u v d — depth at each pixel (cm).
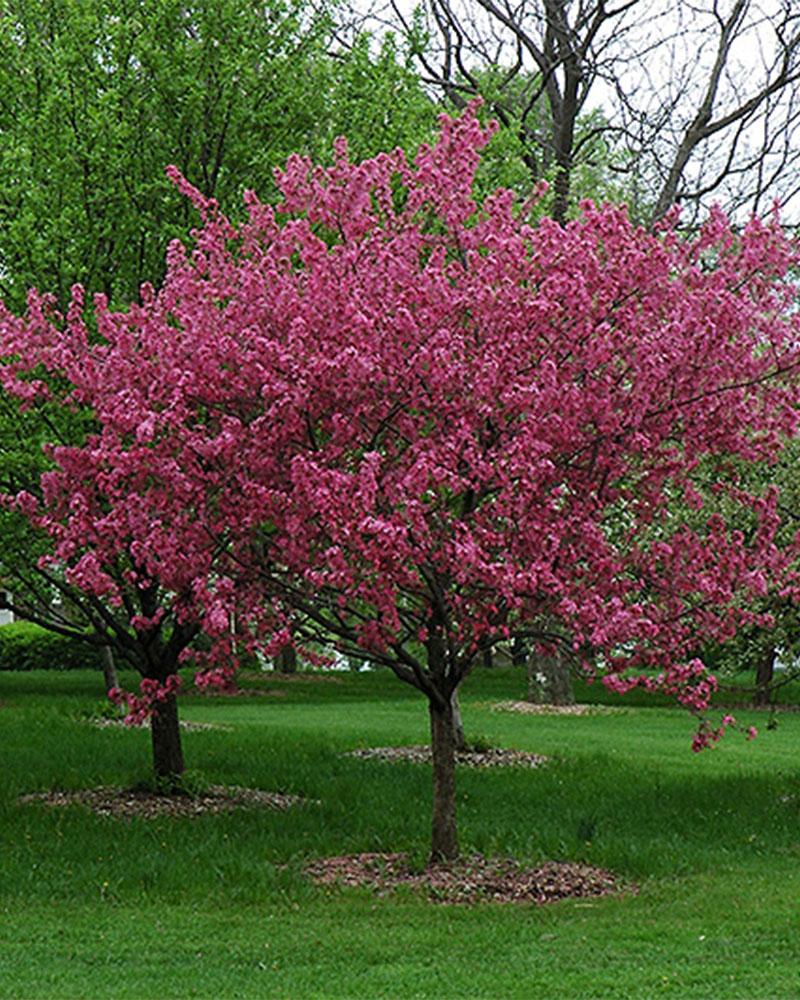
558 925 910
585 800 1463
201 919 925
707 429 1064
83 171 1474
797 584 1441
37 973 785
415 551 929
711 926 900
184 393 1013
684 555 1079
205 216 1200
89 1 1559
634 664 1055
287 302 1034
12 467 1366
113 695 1104
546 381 980
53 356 1090
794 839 1257
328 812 1355
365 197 1092
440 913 947
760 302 1084
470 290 1019
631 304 1051
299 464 920
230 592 996
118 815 1336
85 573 1003
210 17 1556
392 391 995
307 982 768
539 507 991
